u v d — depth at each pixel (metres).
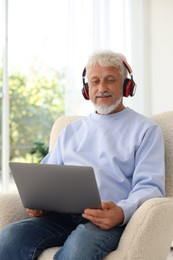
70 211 1.51
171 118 1.85
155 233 1.36
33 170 1.44
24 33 3.66
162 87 3.40
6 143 3.34
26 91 4.18
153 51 3.47
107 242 1.37
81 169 1.34
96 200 1.40
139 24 3.53
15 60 3.78
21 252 1.49
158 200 1.39
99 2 3.43
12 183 3.39
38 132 4.34
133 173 1.65
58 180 1.41
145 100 3.52
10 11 3.48
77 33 3.37
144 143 1.67
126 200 1.51
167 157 1.75
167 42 3.34
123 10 3.51
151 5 3.48
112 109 1.80
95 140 1.79
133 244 1.33
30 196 1.55
